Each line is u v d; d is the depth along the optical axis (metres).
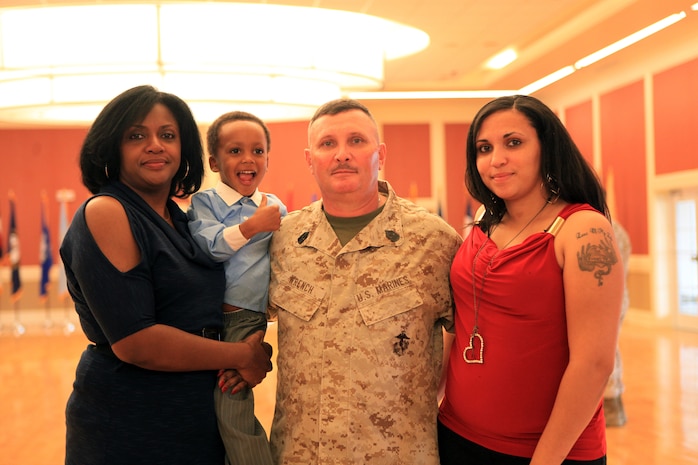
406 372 2.18
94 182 2.13
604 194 2.11
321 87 8.73
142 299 1.95
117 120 2.08
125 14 7.51
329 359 2.17
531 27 9.79
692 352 9.05
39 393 7.45
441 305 2.27
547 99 14.70
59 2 7.34
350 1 8.28
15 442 5.61
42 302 13.97
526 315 1.99
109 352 2.03
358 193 2.23
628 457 4.90
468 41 10.50
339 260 2.25
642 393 6.80
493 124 2.10
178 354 1.98
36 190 13.99
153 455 1.99
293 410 2.21
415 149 15.65
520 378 2.01
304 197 14.62
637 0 8.41
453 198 15.71
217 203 2.59
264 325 2.35
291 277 2.30
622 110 12.23
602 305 1.87
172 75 7.91
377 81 8.91
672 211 11.41
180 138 2.23
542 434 1.92
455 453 2.18
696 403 6.38
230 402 2.12
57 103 7.95
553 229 1.99
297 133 14.67
